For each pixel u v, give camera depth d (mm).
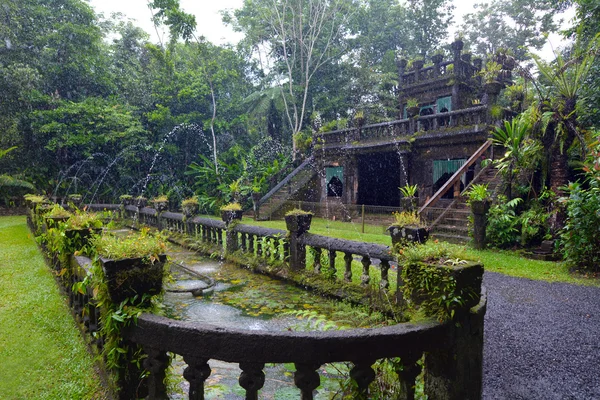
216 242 7832
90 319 3006
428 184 13648
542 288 5707
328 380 2824
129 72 23125
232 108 23953
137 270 2145
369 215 12617
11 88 17266
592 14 11156
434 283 2010
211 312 4352
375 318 3768
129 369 2205
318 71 25641
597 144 6934
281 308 4473
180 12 18953
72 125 18078
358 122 15789
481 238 8555
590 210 6426
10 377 2826
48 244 5723
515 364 3328
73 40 19797
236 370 3045
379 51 27969
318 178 17328
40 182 18750
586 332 4043
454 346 2023
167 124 21406
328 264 5277
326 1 23406
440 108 17266
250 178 18859
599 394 2844
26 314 4152
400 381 1999
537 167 9430
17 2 18484
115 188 20250
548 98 9055
